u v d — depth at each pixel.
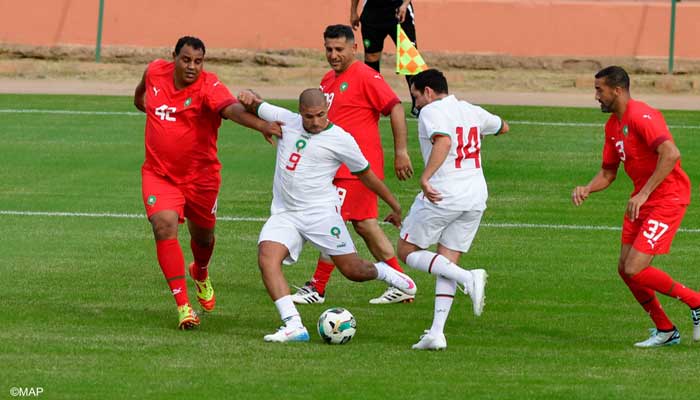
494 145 63.28
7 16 98.62
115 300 33.88
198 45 29.80
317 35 97.44
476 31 96.44
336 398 24.03
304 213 29.45
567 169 57.75
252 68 93.94
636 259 28.80
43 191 51.44
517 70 95.19
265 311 33.16
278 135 29.53
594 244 43.12
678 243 43.16
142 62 97.12
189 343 28.80
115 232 43.91
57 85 86.62
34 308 32.56
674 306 34.19
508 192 52.72
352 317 29.33
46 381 25.06
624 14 95.00
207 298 32.84
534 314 33.16
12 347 28.05
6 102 75.75
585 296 35.47
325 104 28.83
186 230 44.69
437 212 29.22
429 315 33.12
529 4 95.75
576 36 95.62
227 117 30.03
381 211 48.69
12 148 61.12
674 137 65.94
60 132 65.75
